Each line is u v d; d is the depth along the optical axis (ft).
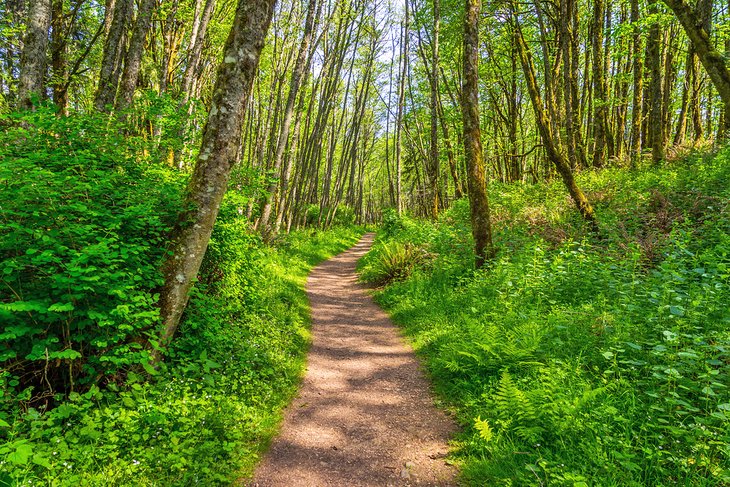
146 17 26.91
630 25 36.01
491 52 62.59
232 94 14.58
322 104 76.07
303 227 88.33
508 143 76.79
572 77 50.06
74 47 47.34
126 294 12.60
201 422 12.17
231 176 21.43
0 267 11.32
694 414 10.49
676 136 54.49
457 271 29.30
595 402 11.45
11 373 11.75
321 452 12.23
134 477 9.73
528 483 9.45
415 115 87.92
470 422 13.10
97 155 15.69
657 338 13.39
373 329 25.20
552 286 20.43
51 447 9.87
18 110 16.87
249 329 20.10
